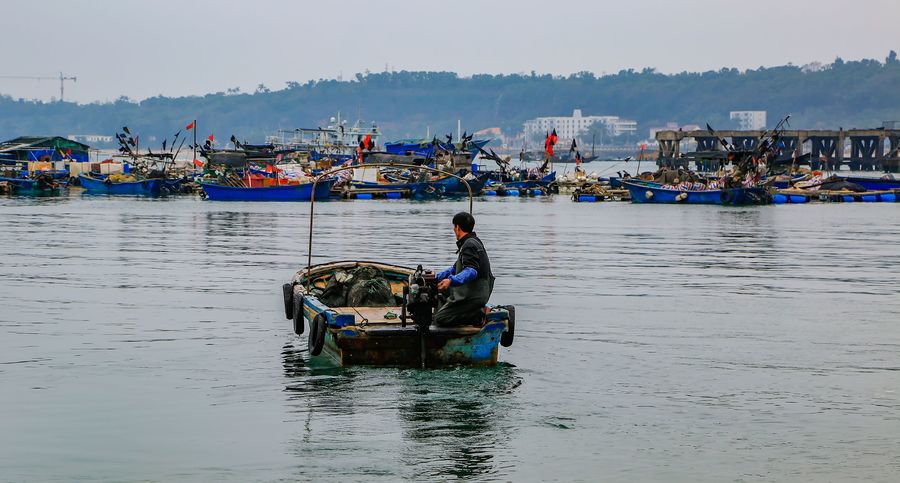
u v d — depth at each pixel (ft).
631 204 217.97
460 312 44.62
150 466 33.65
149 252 103.30
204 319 60.54
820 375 47.03
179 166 291.38
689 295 73.56
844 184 244.42
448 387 43.39
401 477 32.76
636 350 52.39
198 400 41.60
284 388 43.45
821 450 35.76
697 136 424.05
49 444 35.88
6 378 45.34
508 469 33.58
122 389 43.42
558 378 45.75
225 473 33.04
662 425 38.60
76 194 241.14
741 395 43.21
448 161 254.06
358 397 41.70
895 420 39.47
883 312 65.72
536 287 77.87
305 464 33.91
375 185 238.07
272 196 217.15
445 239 121.60
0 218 158.51
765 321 61.93
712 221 163.32
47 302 67.36
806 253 108.47
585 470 33.53
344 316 44.60
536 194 266.77
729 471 33.58
